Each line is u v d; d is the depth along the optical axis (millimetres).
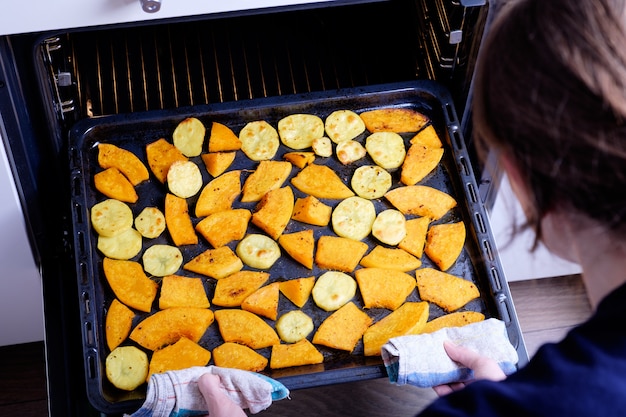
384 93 1382
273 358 1175
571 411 570
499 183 1344
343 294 1222
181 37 1619
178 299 1220
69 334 1288
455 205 1304
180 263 1254
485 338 1136
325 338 1184
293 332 1195
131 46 1595
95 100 1531
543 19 588
